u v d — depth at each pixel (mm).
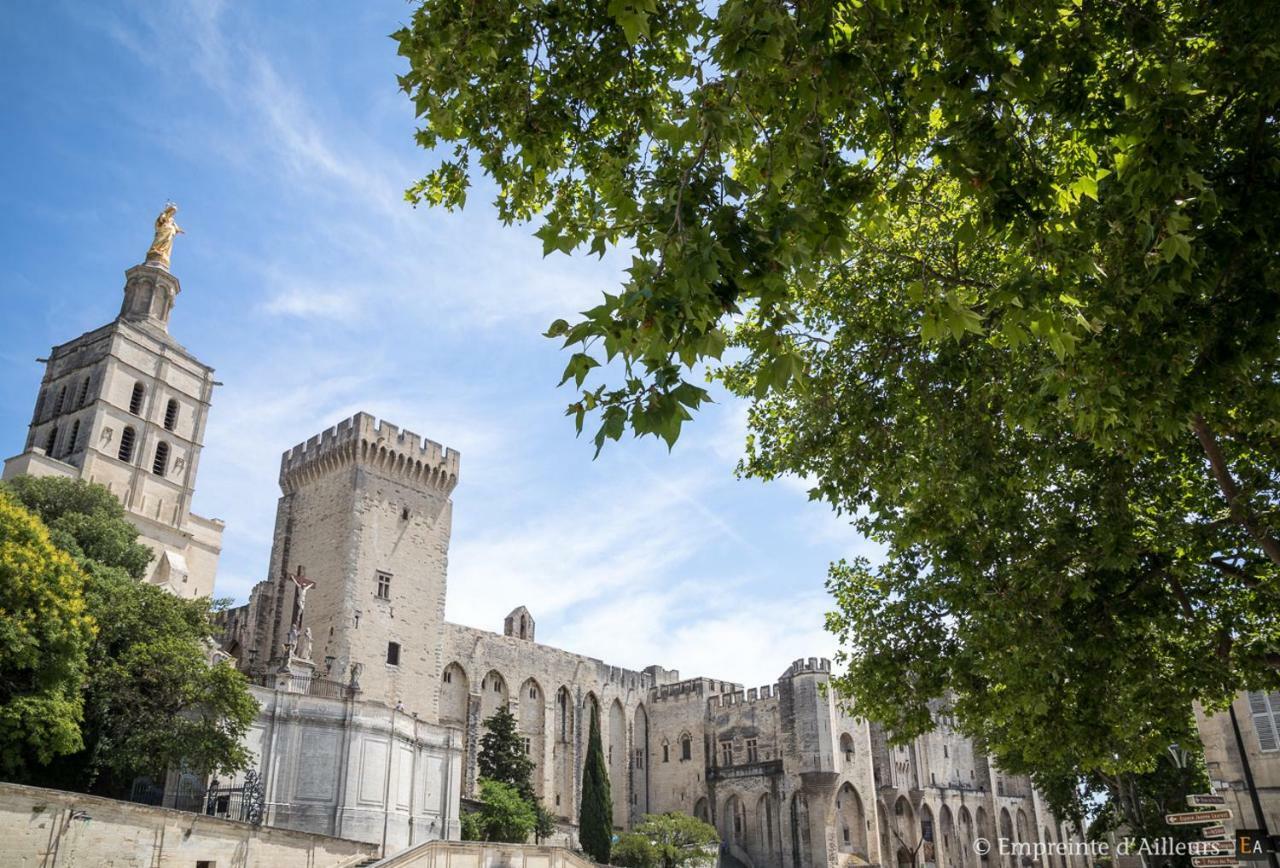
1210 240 11875
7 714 28859
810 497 20844
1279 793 28906
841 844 78812
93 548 42750
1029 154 11234
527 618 87688
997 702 21984
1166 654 20375
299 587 57062
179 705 36312
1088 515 19125
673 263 8711
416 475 69188
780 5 9289
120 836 29047
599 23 13102
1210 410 14695
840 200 11125
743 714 86000
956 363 17938
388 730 48000
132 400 60281
